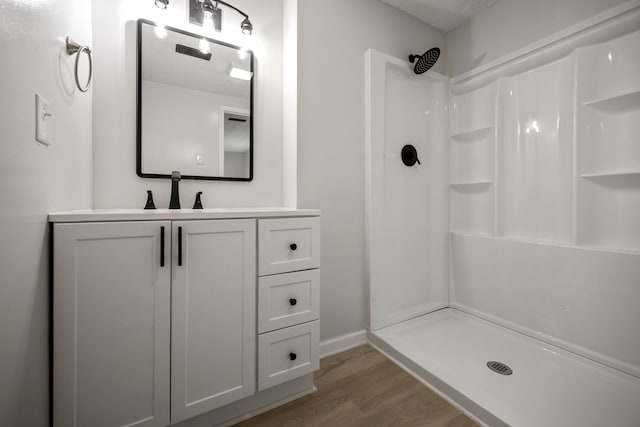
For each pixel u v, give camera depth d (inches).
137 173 48.7
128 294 33.8
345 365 59.2
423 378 53.4
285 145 63.9
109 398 33.0
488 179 72.5
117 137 47.7
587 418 40.6
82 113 40.8
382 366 58.7
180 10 52.9
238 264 41.4
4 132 22.0
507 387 48.1
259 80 61.4
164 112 51.1
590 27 52.9
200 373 38.5
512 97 68.2
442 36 82.7
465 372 52.8
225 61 56.9
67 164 35.6
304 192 60.8
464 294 78.2
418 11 74.8
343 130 65.8
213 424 41.6
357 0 67.7
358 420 43.8
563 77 58.4
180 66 52.4
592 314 52.7
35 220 27.4
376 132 68.1
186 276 37.4
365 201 69.2
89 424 32.0
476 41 75.9
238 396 41.4
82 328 31.5
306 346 48.1
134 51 49.0
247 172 59.6
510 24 68.1
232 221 40.8
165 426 36.4
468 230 78.4
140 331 34.6
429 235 80.2
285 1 63.6
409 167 76.7
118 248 33.2
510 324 66.6
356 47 67.6
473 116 76.6
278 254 45.3
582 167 54.6
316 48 61.9
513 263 65.9
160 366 35.8
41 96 28.3
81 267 31.4
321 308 63.3
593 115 53.9
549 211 61.3
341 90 65.5
